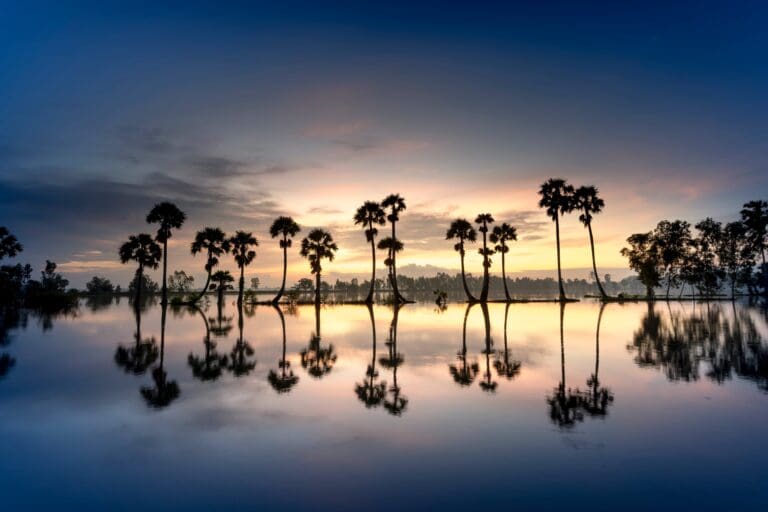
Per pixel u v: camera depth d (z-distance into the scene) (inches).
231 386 326.3
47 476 174.1
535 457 185.9
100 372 382.9
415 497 151.6
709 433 213.2
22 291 1940.2
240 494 156.3
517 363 408.8
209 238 1914.4
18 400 289.3
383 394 297.6
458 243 2026.3
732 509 140.6
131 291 4153.5
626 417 240.1
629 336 608.7
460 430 222.1
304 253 1951.3
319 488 159.9
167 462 186.5
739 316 943.0
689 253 2034.9
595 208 1827.0
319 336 645.3
